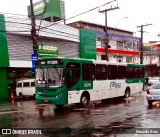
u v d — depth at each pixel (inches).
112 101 731.4
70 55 1186.6
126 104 642.2
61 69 540.1
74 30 1200.2
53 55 1075.9
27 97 957.2
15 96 983.0
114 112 500.1
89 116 458.0
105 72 684.7
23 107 649.6
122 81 764.6
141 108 550.9
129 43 1860.2
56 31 1076.5
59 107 610.9
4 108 641.6
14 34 920.3
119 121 398.9
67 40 1156.5
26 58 968.3
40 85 556.7
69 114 491.2
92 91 626.8
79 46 1245.1
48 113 515.5
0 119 450.6
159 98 592.7
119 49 1729.8
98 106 614.9
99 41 1493.6
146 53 2401.6
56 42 1104.2
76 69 573.3
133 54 1865.2
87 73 610.2
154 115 449.1
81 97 590.6
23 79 1010.1
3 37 880.3
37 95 560.7
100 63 661.9
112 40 1667.1
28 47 978.7
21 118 458.9
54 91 539.2
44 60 557.9
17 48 933.8
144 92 1055.0
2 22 874.1
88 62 613.6
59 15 1277.1
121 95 760.3
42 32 1003.9
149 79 1540.4
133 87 826.8
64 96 537.3
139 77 862.5
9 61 902.4
